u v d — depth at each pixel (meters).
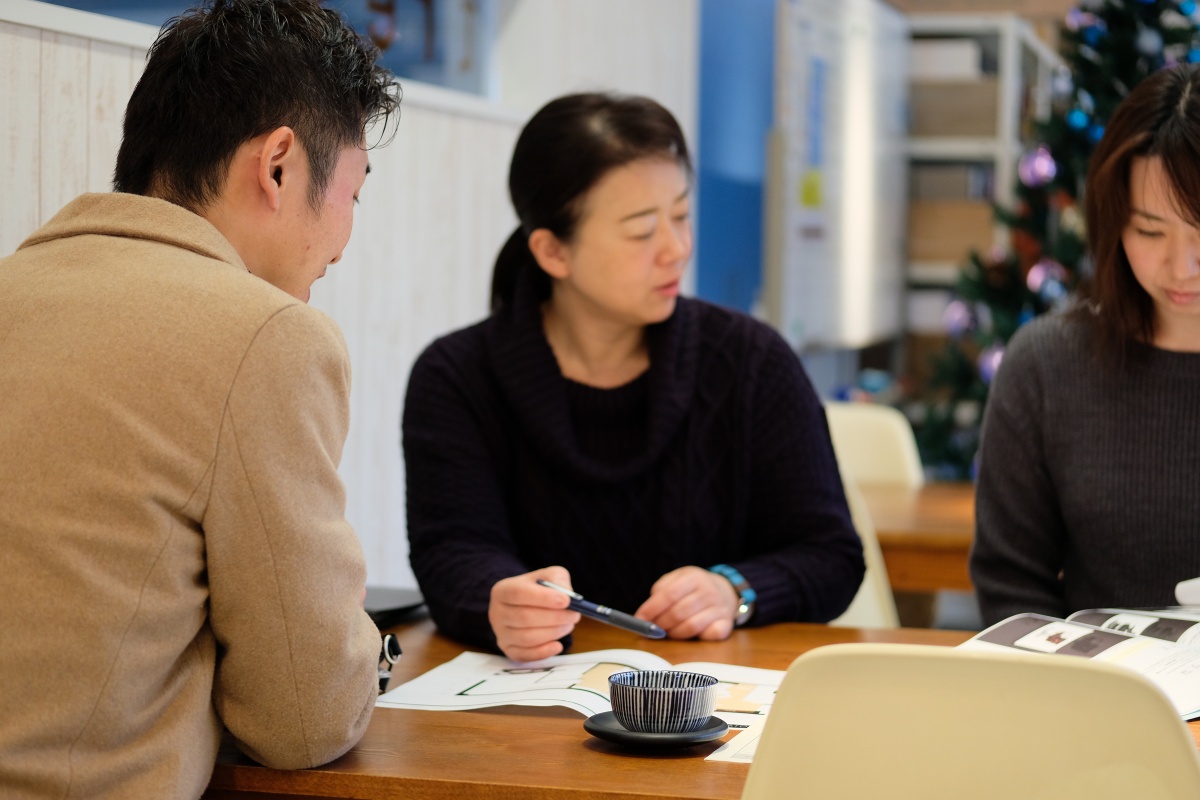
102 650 1.07
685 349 1.87
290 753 1.19
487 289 3.05
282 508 1.14
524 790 1.16
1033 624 1.50
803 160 4.85
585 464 1.81
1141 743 0.92
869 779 0.97
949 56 6.08
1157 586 1.74
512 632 1.56
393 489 2.71
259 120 1.21
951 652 0.94
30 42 1.73
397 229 2.67
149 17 2.07
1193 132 1.54
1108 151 1.66
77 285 1.16
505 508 1.86
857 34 5.34
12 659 1.06
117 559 1.08
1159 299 1.65
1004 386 1.85
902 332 6.29
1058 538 1.84
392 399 2.69
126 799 1.09
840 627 1.75
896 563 2.92
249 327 1.13
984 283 4.69
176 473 1.10
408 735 1.31
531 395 1.83
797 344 4.80
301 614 1.16
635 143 1.74
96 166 1.86
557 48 3.39
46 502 1.08
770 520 1.88
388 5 2.78
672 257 1.77
